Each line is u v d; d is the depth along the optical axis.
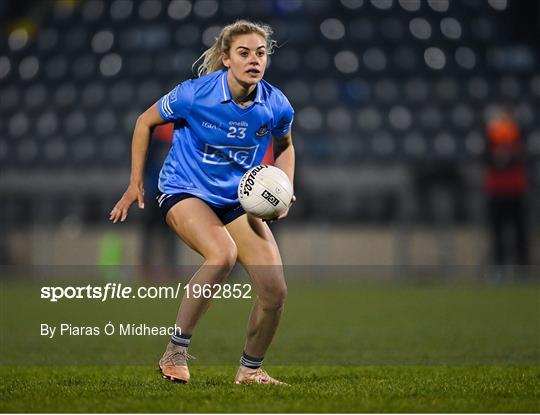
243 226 19.59
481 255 90.38
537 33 111.62
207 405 17.19
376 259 91.50
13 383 21.12
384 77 106.25
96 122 105.56
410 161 93.75
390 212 92.56
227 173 19.69
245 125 19.16
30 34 115.38
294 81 105.19
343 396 18.41
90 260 92.94
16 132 106.31
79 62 109.75
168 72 107.38
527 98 107.38
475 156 98.69
